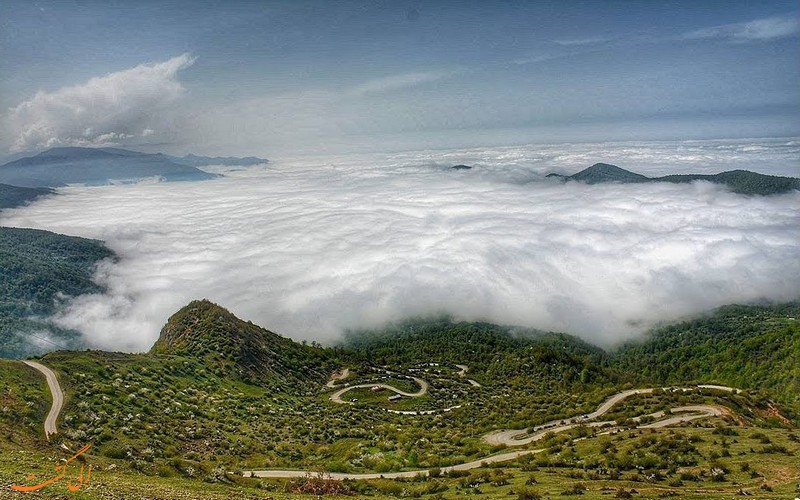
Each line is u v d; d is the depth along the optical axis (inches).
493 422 4293.8
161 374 4195.4
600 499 1824.6
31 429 2445.9
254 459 2859.3
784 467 2011.6
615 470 2207.2
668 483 1989.4
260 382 5241.1
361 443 3415.4
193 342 5615.2
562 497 1889.8
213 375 4862.2
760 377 7165.4
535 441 3171.8
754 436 2484.0
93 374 3491.6
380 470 2738.7
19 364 3181.6
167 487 1834.4
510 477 2269.9
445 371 7736.2
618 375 7308.1
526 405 4815.5
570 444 2856.8
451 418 4731.8
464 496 2036.2
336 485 2293.3
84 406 2822.3
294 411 4493.1
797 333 7632.9
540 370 7273.6
